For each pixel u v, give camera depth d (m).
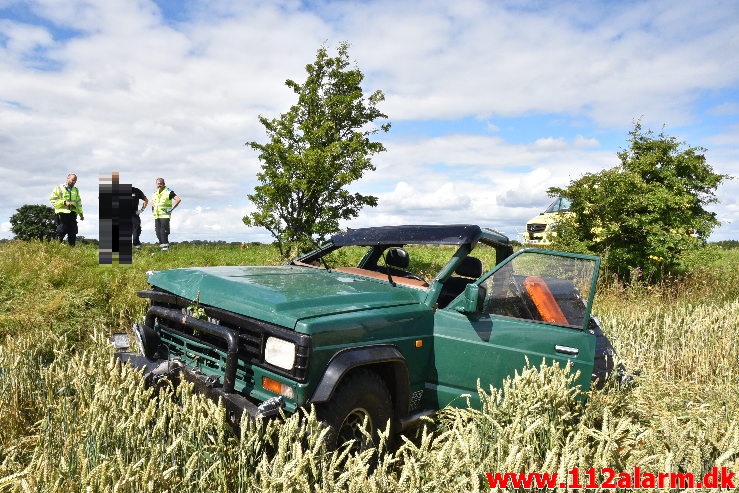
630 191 11.64
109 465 2.69
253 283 3.91
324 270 5.07
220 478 2.87
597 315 8.49
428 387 4.26
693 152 12.40
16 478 2.56
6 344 5.89
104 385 3.45
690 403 4.58
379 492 2.66
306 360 3.30
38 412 4.00
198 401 3.44
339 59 12.68
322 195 12.15
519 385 3.64
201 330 3.76
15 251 10.27
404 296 4.27
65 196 13.58
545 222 16.17
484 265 5.46
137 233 14.44
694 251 11.65
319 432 3.05
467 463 2.81
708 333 7.08
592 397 4.02
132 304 7.85
